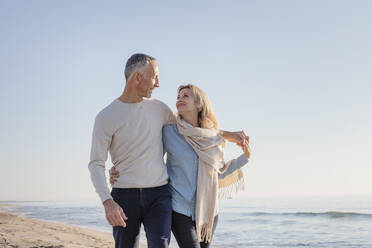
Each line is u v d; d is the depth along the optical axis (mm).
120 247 2656
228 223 16922
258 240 10914
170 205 2752
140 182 2674
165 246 2570
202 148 2896
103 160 2670
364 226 13766
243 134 3191
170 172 2924
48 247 7680
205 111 3049
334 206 28703
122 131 2684
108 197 2510
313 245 9820
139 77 2670
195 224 2859
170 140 2939
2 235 9211
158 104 2877
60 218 21750
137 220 2670
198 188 2863
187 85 3074
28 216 24281
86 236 10812
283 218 18297
